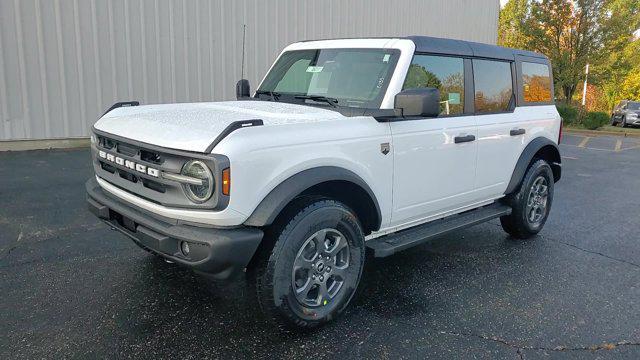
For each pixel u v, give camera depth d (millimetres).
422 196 4152
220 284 4059
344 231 3480
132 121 3504
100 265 4375
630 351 3316
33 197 6453
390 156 3770
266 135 3025
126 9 10266
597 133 23344
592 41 26562
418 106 3406
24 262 4402
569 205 7543
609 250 5371
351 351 3197
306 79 4422
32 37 9422
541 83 5754
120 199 3504
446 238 5617
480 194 4832
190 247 2920
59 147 10023
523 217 5418
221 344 3211
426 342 3340
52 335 3234
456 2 17766
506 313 3801
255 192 2957
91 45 10016
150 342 3201
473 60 4707
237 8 11680
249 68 12117
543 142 5484
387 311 3762
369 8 14461
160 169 3043
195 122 3250
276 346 3217
